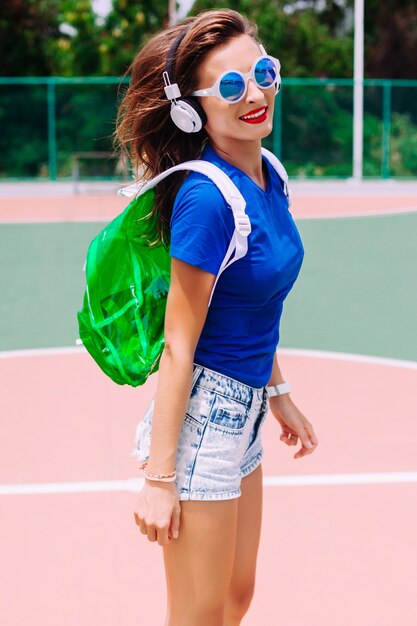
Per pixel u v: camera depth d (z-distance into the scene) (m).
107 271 2.47
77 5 31.20
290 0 37.19
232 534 2.47
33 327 9.29
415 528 4.44
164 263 2.49
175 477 2.37
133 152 2.56
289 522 4.50
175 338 2.32
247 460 2.60
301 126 25.22
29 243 14.81
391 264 12.74
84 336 2.53
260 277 2.36
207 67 2.36
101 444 5.67
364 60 35.88
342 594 3.81
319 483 5.00
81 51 31.67
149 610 3.70
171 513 2.35
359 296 10.71
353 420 6.11
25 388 6.93
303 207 19.81
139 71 2.49
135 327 2.48
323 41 34.28
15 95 24.95
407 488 4.93
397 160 25.64
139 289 2.45
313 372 7.34
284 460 5.34
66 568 4.06
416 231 15.75
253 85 2.35
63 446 5.65
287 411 2.91
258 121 2.36
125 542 4.31
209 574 2.45
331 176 25.41
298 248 2.48
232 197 2.27
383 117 25.56
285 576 3.96
